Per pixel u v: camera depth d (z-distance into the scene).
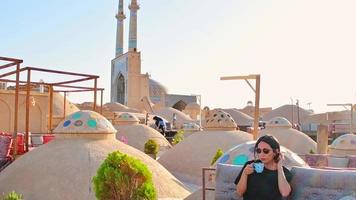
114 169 5.39
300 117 42.75
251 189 3.64
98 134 9.38
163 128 30.89
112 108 45.25
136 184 5.46
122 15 64.00
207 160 13.52
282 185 3.57
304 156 9.23
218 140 14.40
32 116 19.84
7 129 19.23
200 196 6.69
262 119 45.59
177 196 8.77
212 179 6.61
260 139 3.68
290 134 18.70
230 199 4.54
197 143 14.60
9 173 8.62
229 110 46.97
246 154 6.13
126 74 52.94
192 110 54.56
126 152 9.27
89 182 7.93
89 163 8.36
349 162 8.73
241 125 41.94
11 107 19.38
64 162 8.35
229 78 10.96
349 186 3.93
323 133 11.38
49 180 7.95
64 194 7.67
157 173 9.17
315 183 4.06
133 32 60.16
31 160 8.68
